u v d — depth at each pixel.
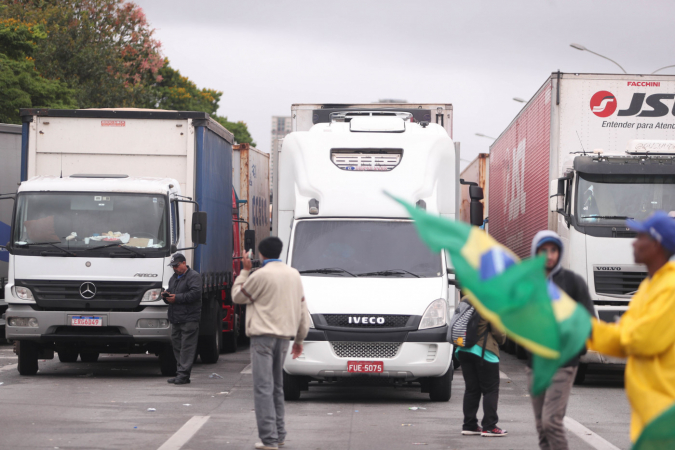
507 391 16.25
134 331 17.06
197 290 16.73
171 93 77.50
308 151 16.34
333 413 13.26
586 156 17.44
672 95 18.92
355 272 15.09
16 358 22.14
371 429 11.70
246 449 10.11
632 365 5.85
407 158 16.16
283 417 10.45
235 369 19.75
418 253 15.35
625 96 18.94
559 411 7.84
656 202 17.34
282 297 10.18
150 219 17.44
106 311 17.16
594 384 17.83
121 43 67.12
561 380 7.82
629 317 5.83
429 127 17.03
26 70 47.41
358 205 15.83
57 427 11.50
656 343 5.61
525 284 5.55
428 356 14.24
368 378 14.31
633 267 17.12
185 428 11.52
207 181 20.02
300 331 10.72
